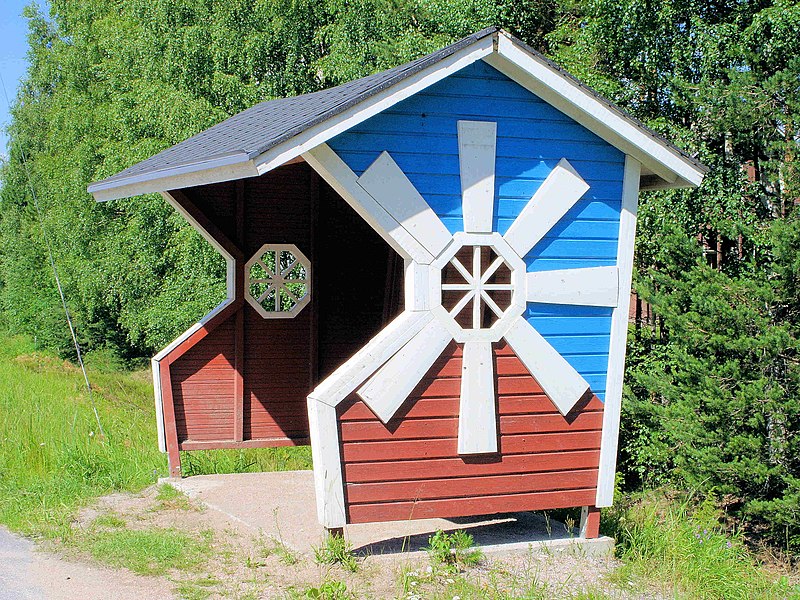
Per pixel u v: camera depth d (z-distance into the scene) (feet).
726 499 37.35
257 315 33.47
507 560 23.27
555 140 23.13
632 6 42.11
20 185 138.21
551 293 23.12
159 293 79.71
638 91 44.75
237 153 20.20
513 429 23.06
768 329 34.32
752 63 39.40
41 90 133.28
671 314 36.35
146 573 21.20
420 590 20.36
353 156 21.34
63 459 32.65
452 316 22.31
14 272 138.31
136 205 73.87
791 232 34.37
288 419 33.81
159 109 68.59
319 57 69.72
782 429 34.55
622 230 23.76
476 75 22.38
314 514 26.73
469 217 22.34
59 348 109.81
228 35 67.92
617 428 24.03
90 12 95.96
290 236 33.88
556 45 50.72
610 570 23.45
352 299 34.73
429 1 54.85
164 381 32.17
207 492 29.81
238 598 19.62
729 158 42.39
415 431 22.08
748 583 26.68
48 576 20.90
